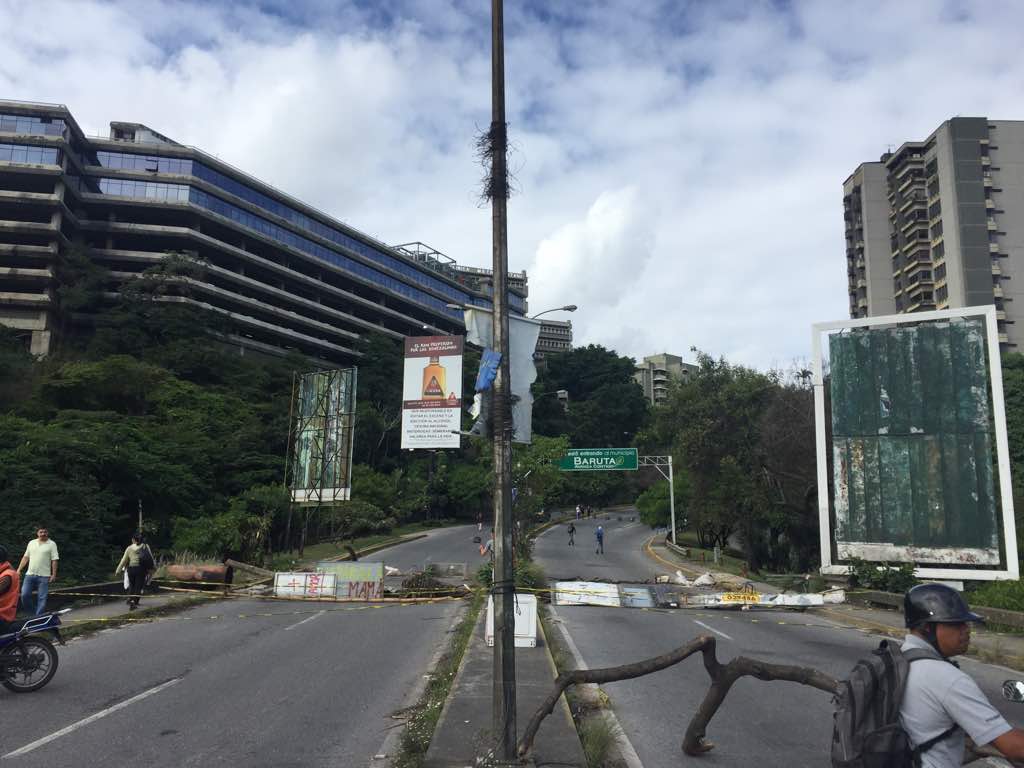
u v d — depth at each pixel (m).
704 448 40.53
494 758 5.93
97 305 74.25
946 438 20.44
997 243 72.12
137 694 8.56
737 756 6.44
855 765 3.02
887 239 83.94
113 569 23.39
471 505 70.06
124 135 86.44
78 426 31.97
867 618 16.50
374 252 106.38
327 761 6.23
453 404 27.39
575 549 50.16
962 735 2.93
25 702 8.13
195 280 76.25
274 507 36.97
